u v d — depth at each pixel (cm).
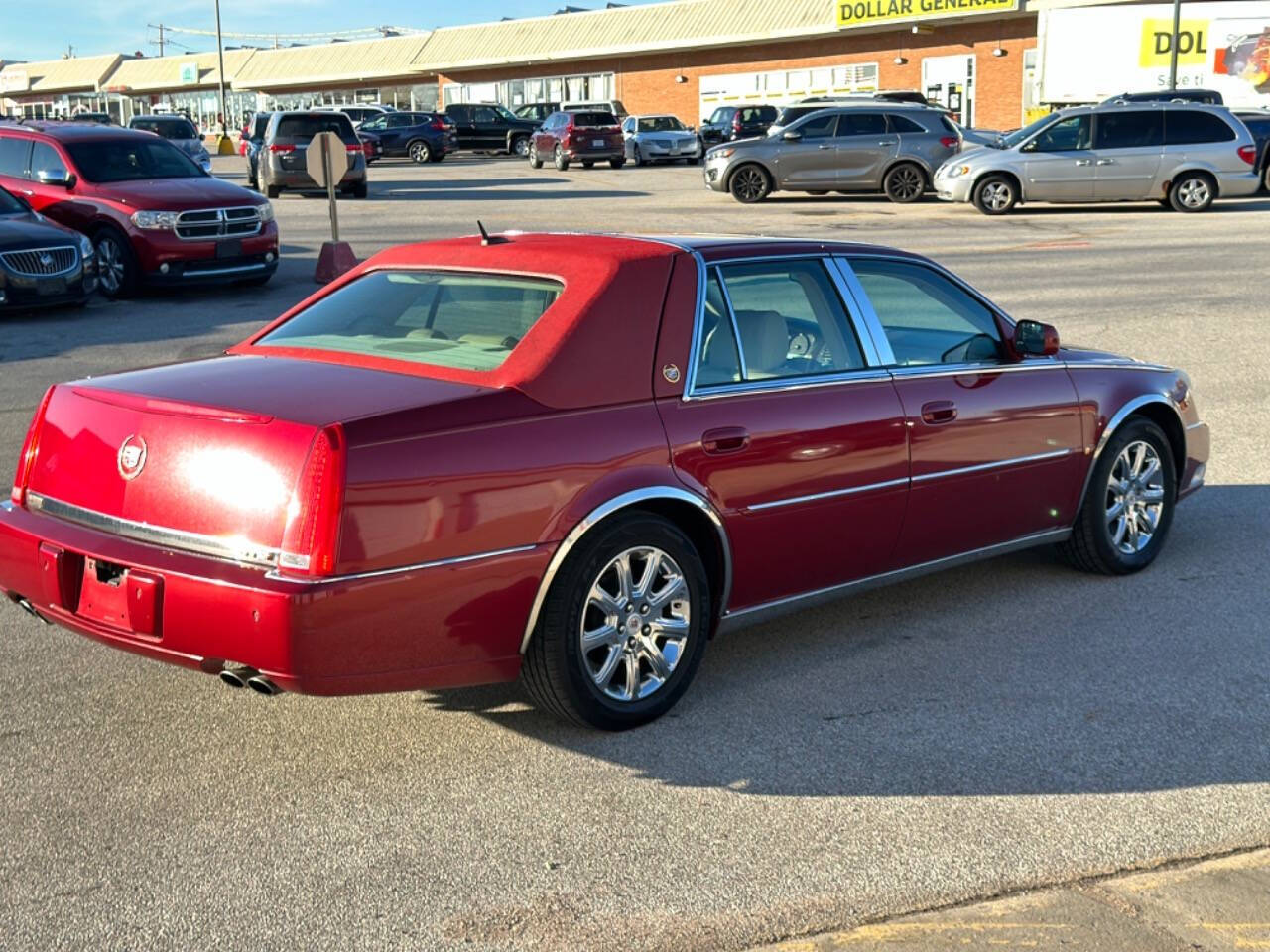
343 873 360
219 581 380
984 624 550
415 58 6462
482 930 332
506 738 445
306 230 2250
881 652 520
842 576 507
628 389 438
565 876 357
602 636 436
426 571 391
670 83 5684
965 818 388
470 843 376
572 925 334
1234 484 762
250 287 1683
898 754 430
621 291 447
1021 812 390
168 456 404
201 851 371
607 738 444
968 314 558
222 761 427
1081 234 2019
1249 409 938
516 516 407
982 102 4866
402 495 386
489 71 6269
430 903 344
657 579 452
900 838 376
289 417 388
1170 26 3597
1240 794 400
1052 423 567
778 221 2255
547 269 464
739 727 452
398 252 527
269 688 387
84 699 475
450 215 2470
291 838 379
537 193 2964
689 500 446
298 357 467
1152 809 391
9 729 450
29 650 522
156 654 399
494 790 408
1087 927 329
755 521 468
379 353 457
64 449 434
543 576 414
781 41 5306
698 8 5516
